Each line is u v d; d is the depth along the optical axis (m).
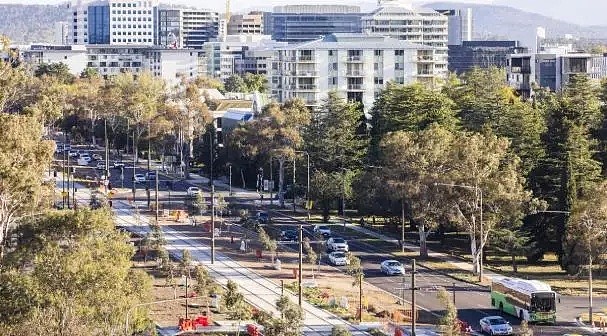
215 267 181.25
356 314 146.88
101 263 122.25
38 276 119.56
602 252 155.25
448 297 138.88
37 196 157.75
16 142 156.50
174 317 145.25
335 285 169.12
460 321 137.88
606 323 142.38
